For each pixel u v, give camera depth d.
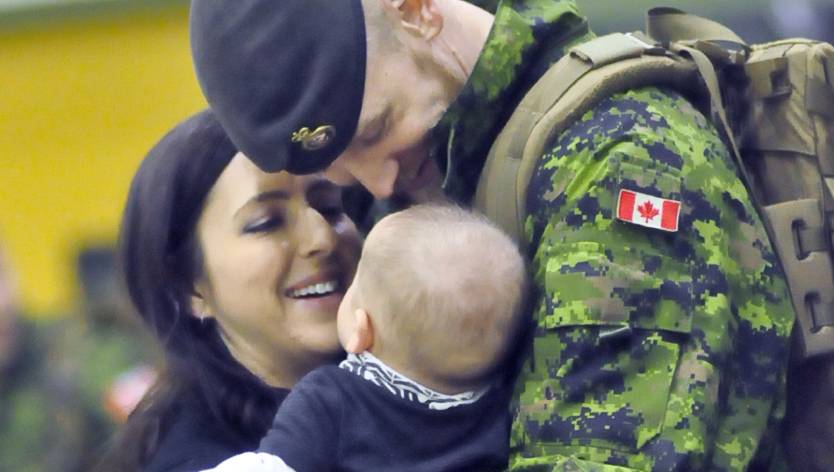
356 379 5.58
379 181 5.82
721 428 5.46
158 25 14.55
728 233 5.52
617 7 11.97
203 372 6.63
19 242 15.09
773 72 5.98
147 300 6.72
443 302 5.45
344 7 5.57
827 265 5.74
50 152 14.91
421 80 5.73
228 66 5.66
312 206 6.59
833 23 11.43
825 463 5.77
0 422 11.44
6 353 11.45
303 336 6.56
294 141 5.59
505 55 5.70
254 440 6.62
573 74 5.57
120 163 14.80
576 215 5.38
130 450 6.70
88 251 14.92
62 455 11.33
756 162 5.99
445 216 5.58
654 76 5.61
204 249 6.64
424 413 5.52
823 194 5.85
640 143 5.40
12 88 14.79
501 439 5.55
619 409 5.21
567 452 5.24
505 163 5.57
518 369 5.54
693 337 5.29
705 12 11.66
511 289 5.46
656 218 5.33
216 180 6.60
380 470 5.46
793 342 5.70
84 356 11.59
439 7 5.76
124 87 14.66
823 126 5.92
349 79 5.57
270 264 6.53
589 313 5.26
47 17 14.57
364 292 5.61
